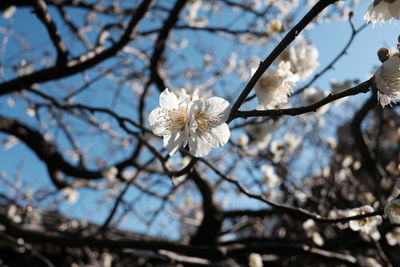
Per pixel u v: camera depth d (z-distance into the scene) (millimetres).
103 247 3547
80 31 5055
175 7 3418
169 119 1289
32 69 5121
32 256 5172
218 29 4395
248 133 3277
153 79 4141
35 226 4539
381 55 1144
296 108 1127
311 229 3621
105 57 3350
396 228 2797
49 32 3250
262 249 3676
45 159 4223
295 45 1940
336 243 3998
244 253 3693
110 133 4770
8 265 5195
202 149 1258
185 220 4977
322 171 4859
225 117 1205
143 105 4344
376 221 1724
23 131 4133
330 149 4672
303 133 4691
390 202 1378
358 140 4410
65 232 4281
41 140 4215
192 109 1234
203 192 4316
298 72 1850
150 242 3547
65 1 4523
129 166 4684
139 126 2572
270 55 1089
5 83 3508
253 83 1136
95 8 4691
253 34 4633
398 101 2742
